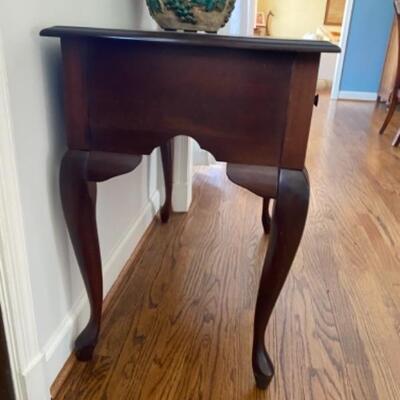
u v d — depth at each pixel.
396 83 2.88
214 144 0.75
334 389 0.93
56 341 0.90
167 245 1.48
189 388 0.91
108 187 1.14
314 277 1.33
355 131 3.07
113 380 0.92
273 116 0.72
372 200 1.92
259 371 0.90
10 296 0.70
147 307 1.16
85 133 0.79
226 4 0.90
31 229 0.76
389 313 1.18
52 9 0.77
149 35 0.69
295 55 0.67
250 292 1.24
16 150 0.69
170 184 1.58
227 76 0.71
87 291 0.93
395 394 0.92
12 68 0.66
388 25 3.95
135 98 0.75
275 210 0.77
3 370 0.74
